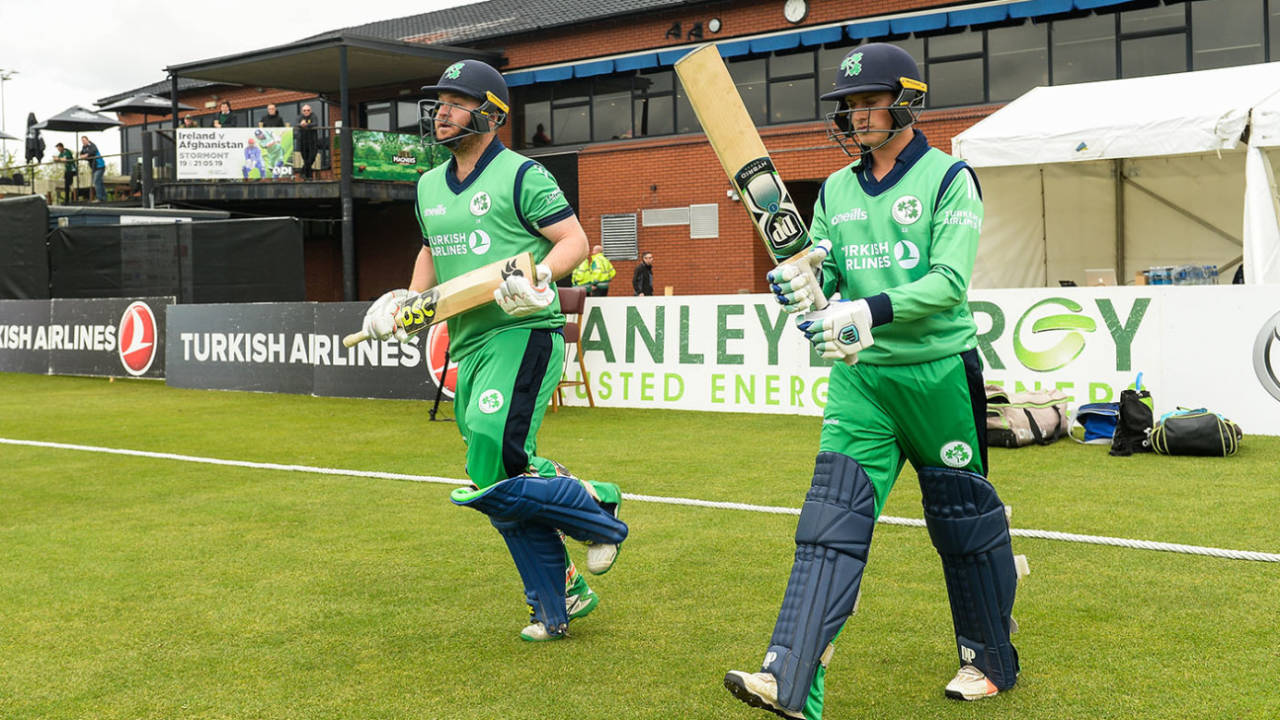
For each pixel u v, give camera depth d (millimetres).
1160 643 3244
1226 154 12734
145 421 9617
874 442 2680
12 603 3904
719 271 20547
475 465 3322
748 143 2535
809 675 2400
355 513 5477
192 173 20797
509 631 3529
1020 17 17797
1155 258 13320
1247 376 7555
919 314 2502
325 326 11719
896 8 18562
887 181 2715
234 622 3656
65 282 16547
